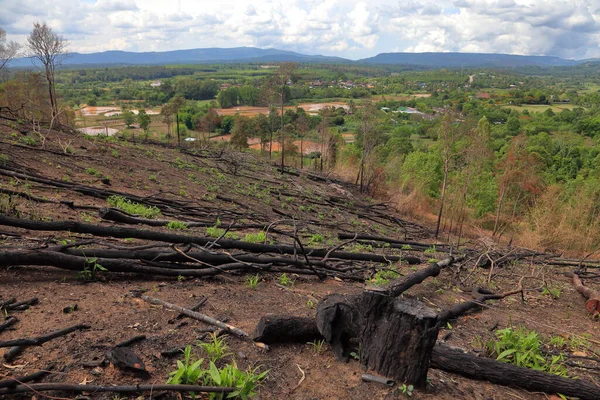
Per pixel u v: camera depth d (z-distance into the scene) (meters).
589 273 9.31
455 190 19.00
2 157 9.50
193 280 5.14
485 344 4.50
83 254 4.65
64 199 8.02
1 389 2.48
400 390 3.12
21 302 3.71
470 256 9.52
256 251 6.31
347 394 3.07
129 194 9.82
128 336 3.43
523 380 3.56
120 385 2.74
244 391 2.77
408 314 3.13
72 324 3.48
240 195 14.73
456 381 3.53
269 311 4.54
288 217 12.95
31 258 4.23
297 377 3.25
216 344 3.35
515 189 19.45
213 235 7.52
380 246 10.77
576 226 16.67
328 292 5.68
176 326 3.76
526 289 7.21
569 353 4.74
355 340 3.58
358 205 19.09
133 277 4.87
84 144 15.30
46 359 2.93
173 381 2.75
